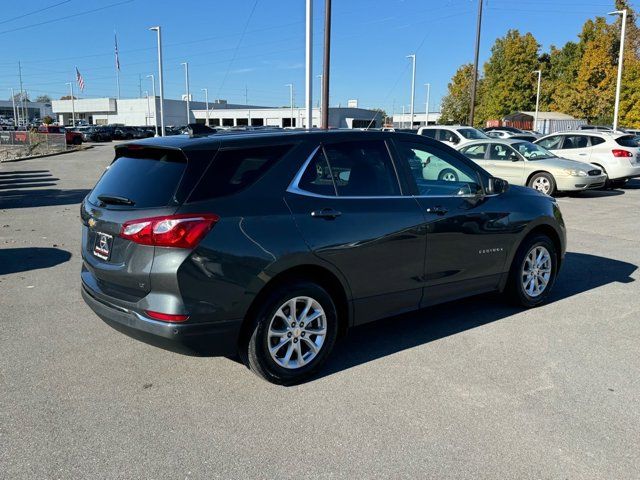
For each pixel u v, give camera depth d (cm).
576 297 596
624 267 729
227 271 349
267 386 387
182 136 402
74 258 756
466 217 475
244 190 365
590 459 304
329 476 288
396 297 439
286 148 392
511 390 382
